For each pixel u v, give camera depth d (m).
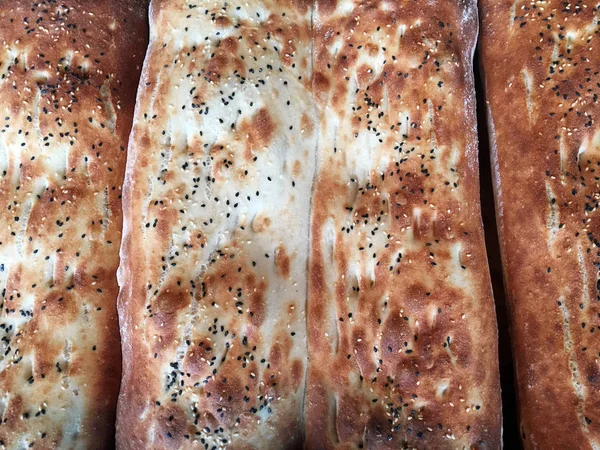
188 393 0.27
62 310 0.30
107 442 0.30
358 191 0.29
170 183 0.29
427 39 0.30
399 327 0.27
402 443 0.27
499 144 0.30
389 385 0.27
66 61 0.32
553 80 0.29
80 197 0.31
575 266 0.27
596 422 0.25
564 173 0.28
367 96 0.30
